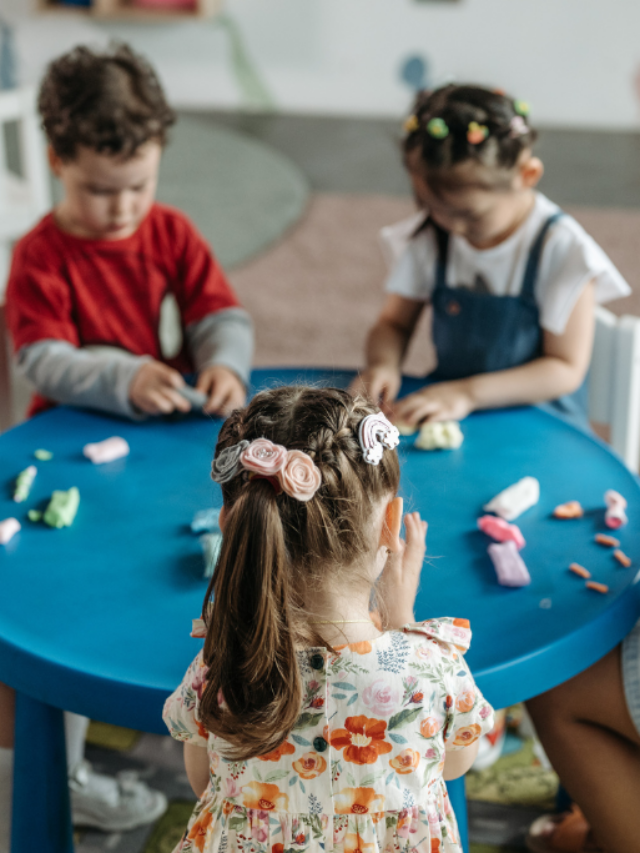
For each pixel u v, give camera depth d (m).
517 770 1.43
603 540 1.07
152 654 0.90
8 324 1.62
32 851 1.03
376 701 0.79
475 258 1.54
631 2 4.62
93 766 1.43
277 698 0.75
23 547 1.08
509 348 1.55
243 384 1.53
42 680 0.90
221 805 0.84
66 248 1.60
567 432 1.35
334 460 0.77
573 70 4.83
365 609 0.83
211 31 4.98
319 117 5.09
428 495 1.18
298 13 4.90
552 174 4.29
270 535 0.73
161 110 1.51
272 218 3.84
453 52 4.88
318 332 2.94
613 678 1.08
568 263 1.47
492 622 0.94
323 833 0.80
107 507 1.17
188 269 1.67
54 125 1.43
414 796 0.80
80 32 4.96
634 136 4.84
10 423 1.83
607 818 1.12
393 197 4.10
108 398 1.40
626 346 1.52
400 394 1.51
